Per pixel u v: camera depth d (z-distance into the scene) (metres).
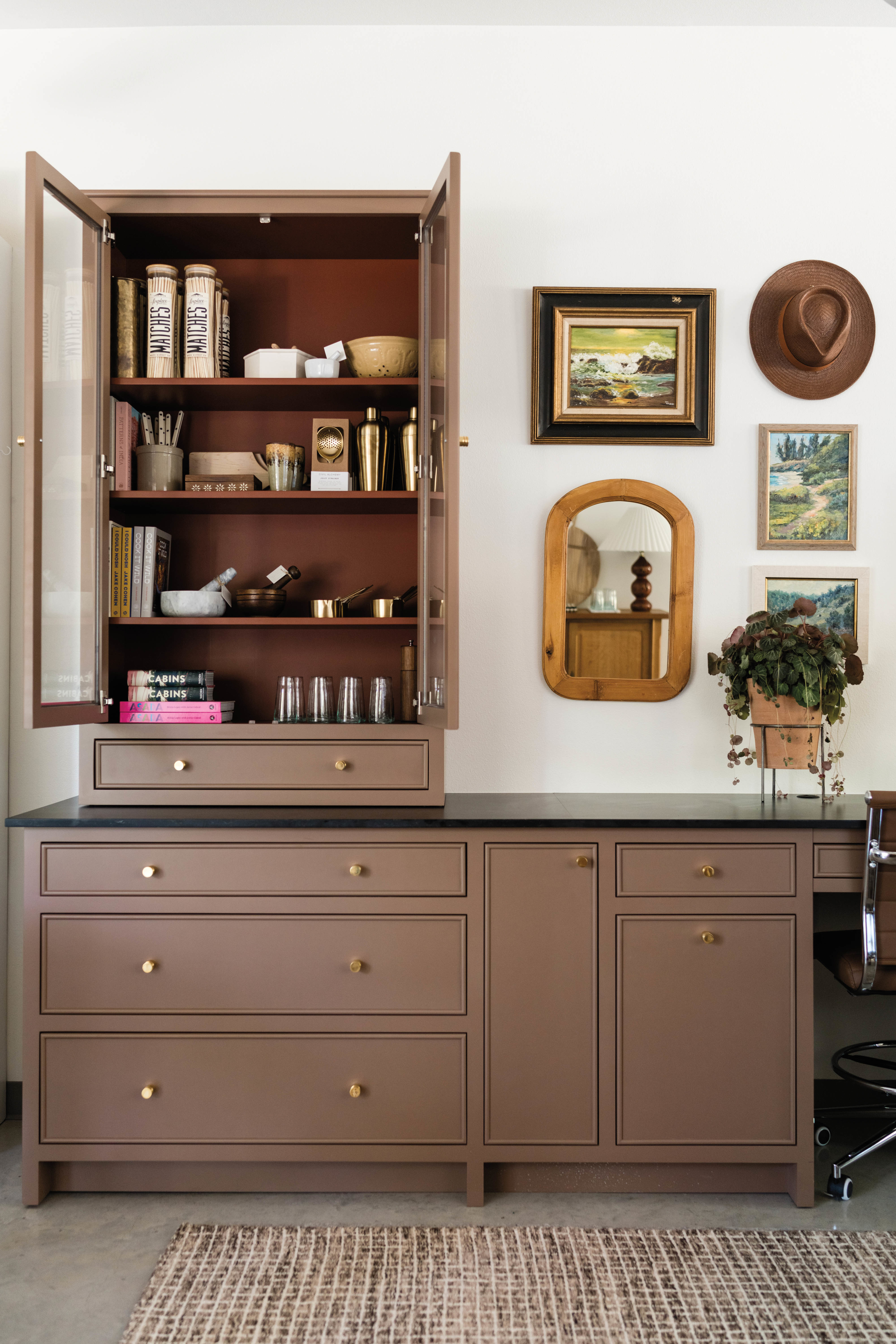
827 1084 2.61
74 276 2.21
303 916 2.13
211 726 2.28
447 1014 2.12
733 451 2.65
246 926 2.12
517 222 2.63
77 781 2.64
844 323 2.55
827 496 2.65
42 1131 2.12
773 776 2.42
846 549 2.64
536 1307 1.75
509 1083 2.12
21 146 2.64
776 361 2.63
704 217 2.63
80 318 2.23
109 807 2.29
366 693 2.59
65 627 2.18
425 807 2.30
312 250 2.55
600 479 2.63
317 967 2.12
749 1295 1.79
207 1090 2.12
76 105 2.63
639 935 2.13
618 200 2.63
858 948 2.21
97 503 2.28
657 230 2.63
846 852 2.14
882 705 2.65
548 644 2.60
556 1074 2.12
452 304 2.03
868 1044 2.35
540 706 2.63
